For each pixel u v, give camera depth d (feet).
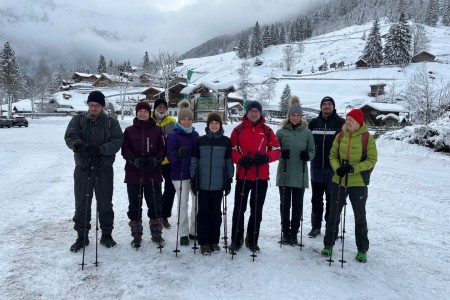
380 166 46.14
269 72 385.50
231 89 99.19
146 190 17.02
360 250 15.53
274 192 29.60
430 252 16.80
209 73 412.77
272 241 17.80
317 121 18.89
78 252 15.48
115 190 28.73
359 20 631.97
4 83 204.64
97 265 14.17
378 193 30.19
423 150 56.13
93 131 15.79
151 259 14.96
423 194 29.99
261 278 13.53
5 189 27.96
